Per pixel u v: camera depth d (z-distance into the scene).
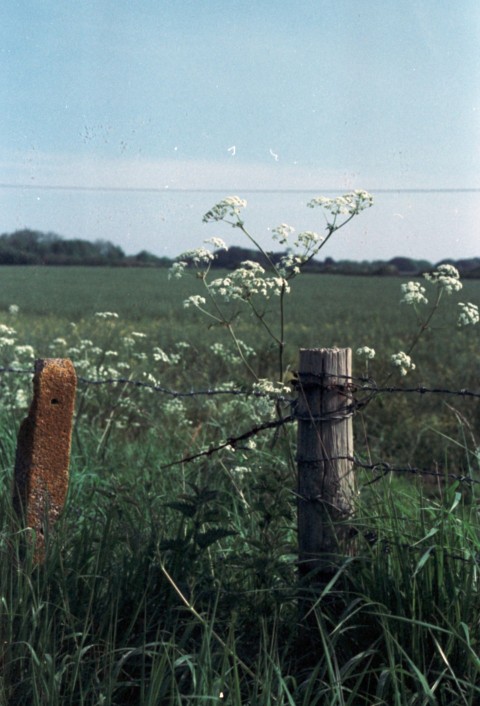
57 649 2.87
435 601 2.94
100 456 5.50
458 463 7.50
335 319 29.64
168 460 5.33
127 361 9.09
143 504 3.85
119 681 2.85
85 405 6.71
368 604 2.90
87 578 3.14
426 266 74.00
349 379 3.30
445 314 27.81
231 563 3.29
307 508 3.24
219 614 3.09
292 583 3.15
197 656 2.69
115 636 2.88
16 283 52.22
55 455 3.54
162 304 35.91
